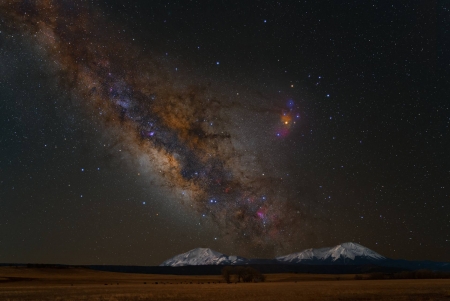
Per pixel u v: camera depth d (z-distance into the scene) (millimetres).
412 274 117438
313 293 53656
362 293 51438
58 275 124875
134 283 103438
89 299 47781
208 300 45125
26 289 71375
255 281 115062
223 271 114188
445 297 43094
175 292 60531
